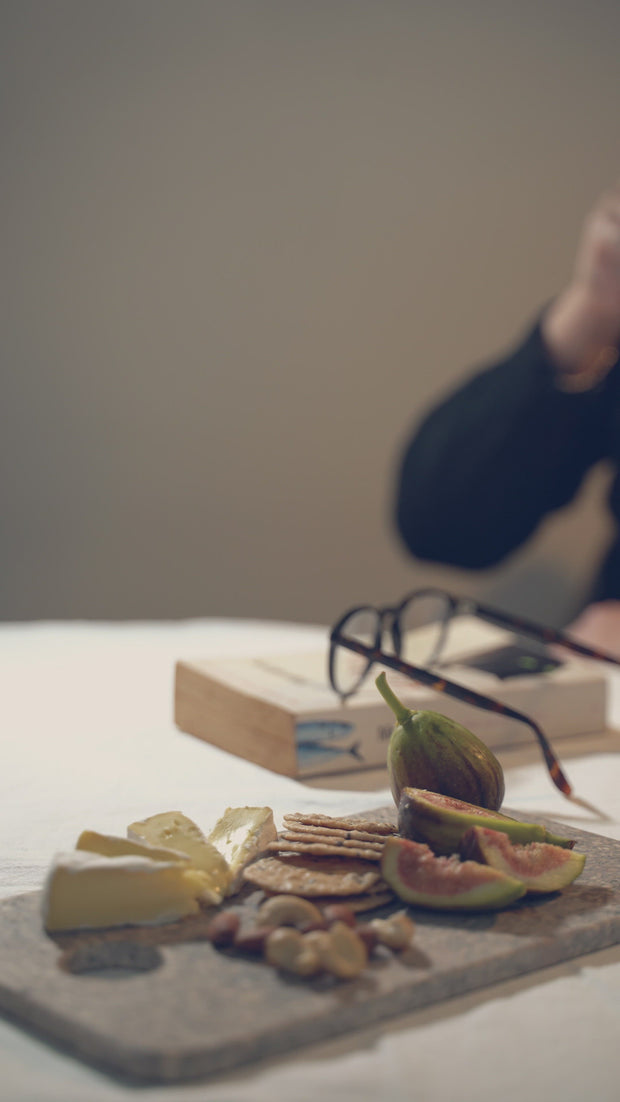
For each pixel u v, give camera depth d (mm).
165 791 1110
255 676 1247
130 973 809
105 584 4027
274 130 3951
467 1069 760
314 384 4098
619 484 3295
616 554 3322
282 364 4062
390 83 4012
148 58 3822
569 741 1312
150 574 4062
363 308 4094
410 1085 748
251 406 4062
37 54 3730
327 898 855
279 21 3910
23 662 1621
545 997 814
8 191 3754
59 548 3965
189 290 3949
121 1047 738
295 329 4059
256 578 4160
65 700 1399
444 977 802
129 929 832
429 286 4125
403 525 3529
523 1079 757
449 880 865
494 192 4121
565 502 3488
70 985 779
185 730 1274
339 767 1172
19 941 815
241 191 3949
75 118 3783
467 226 4121
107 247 3861
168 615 4098
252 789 1122
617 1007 811
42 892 851
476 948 827
